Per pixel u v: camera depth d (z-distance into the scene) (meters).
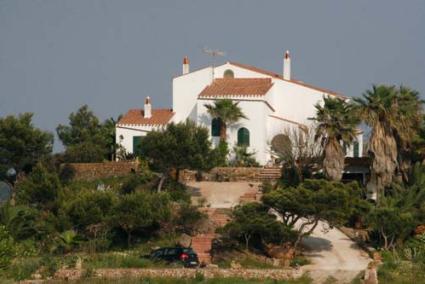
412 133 159.25
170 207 148.25
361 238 148.00
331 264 134.88
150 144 164.75
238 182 175.25
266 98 190.88
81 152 188.88
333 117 161.00
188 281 124.56
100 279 125.44
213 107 188.12
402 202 147.12
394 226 139.38
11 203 159.12
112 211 145.62
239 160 184.50
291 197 136.88
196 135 167.75
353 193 143.25
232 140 188.50
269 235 138.38
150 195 148.50
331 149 160.00
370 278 123.69
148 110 199.75
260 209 141.25
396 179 158.25
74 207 147.50
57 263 131.12
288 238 138.75
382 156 155.25
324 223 156.88
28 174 175.88
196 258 133.62
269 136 189.88
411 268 129.50
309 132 178.38
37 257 136.88
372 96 158.00
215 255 138.88
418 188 153.00
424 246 135.00
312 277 127.31
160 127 192.38
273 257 138.75
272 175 176.25
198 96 190.88
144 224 143.50
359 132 181.75
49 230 146.75
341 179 169.25
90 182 177.62
